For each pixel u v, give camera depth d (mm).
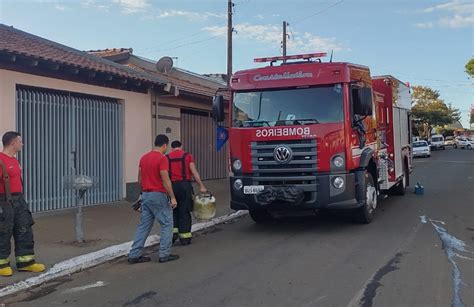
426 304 5289
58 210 11336
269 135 9188
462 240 8539
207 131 18734
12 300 5879
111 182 13062
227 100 17391
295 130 9055
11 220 6547
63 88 11266
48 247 8148
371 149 10359
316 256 7535
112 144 13094
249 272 6762
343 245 8234
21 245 6727
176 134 16188
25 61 10102
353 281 6176
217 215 11672
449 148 72938
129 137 13500
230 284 6230
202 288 6105
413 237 8797
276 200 9086
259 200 9211
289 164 9086
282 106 9367
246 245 8570
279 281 6273
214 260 7551
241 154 9445
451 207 12492
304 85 9289
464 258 7258
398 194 14711
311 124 9039
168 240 7586
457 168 28062
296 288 5957
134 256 7547
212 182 18562
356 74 9617
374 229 9586
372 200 10367
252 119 9500
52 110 11336
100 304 5648
